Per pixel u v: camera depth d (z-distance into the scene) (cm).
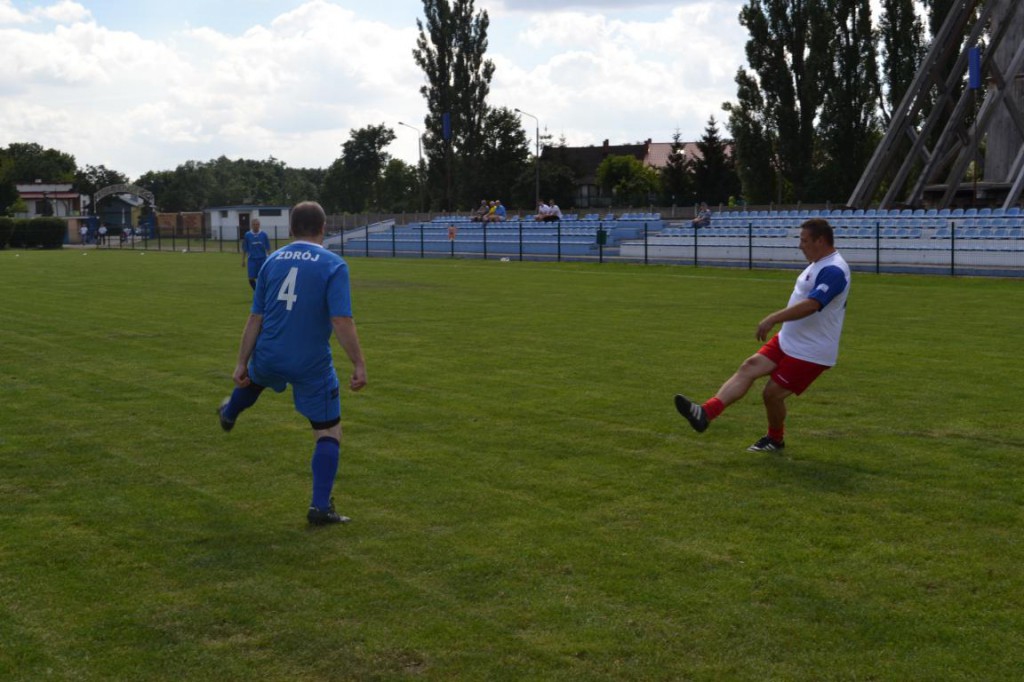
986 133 4353
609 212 5772
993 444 762
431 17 6781
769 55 5306
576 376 1101
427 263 3900
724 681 382
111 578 496
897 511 595
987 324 1600
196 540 554
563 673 389
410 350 1323
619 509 603
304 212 592
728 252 3681
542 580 487
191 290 2464
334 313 570
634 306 1972
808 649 409
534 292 2361
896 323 1620
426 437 803
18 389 1041
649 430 824
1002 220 3219
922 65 4288
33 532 568
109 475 695
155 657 407
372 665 399
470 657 404
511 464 715
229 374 1135
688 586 477
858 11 5150
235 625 439
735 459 725
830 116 5219
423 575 496
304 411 586
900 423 842
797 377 714
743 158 5500
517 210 6494
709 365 1176
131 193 9731
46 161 14262
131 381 1090
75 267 3694
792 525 569
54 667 399
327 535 560
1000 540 540
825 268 696
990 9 4191
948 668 391
